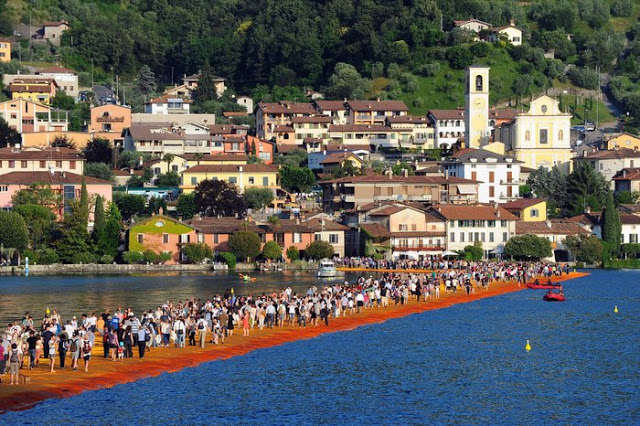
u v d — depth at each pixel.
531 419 131.88
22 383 139.12
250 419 129.75
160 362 155.75
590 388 147.25
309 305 196.88
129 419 127.88
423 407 136.50
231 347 170.00
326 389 144.75
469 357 168.12
